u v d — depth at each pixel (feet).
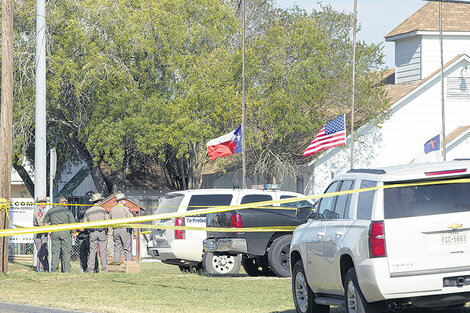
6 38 182.39
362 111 347.77
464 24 384.06
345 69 330.95
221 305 113.50
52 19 303.48
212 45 343.05
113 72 303.68
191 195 176.14
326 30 386.52
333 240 91.25
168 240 177.47
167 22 317.63
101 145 306.96
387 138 350.23
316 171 336.08
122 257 197.47
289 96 322.75
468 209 83.15
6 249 178.29
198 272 181.37
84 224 86.84
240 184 388.57
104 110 308.60
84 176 424.05
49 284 152.76
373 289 81.71
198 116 322.55
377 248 81.66
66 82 311.27
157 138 312.50
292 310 107.14
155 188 395.14
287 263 160.35
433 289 81.20
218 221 166.30
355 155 345.92
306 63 318.86
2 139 180.24
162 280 155.74
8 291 140.46
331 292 95.09
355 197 89.25
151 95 319.27
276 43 331.16
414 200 83.15
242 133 288.51
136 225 144.05
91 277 164.45
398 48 397.39
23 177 381.81
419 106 354.33
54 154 197.16
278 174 338.13
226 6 352.08
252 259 177.37
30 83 310.65
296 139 354.33
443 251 81.92
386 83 407.85
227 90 315.37
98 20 306.35
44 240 191.52
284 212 165.48
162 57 318.24
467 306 102.27
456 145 343.67
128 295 129.08
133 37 306.55
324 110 339.98
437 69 361.51
